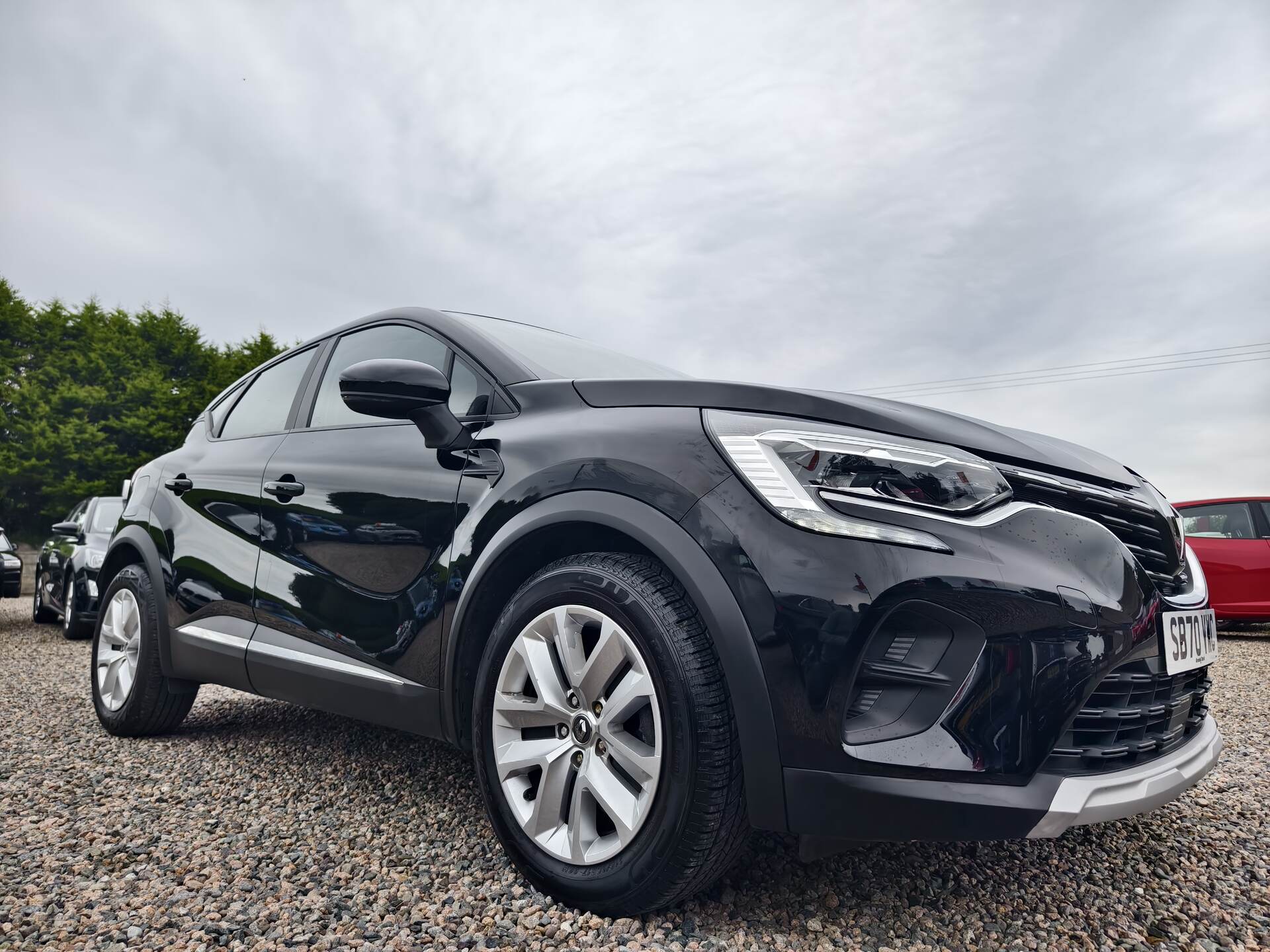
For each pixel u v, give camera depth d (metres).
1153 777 1.66
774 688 1.50
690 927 1.64
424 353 2.45
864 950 1.59
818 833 1.48
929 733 1.50
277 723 3.51
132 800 2.45
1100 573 1.63
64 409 26.02
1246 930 1.74
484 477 2.02
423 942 1.59
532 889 1.81
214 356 28.84
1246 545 7.52
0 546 8.64
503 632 1.87
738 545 1.56
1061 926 1.73
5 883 1.85
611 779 1.68
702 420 1.74
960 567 1.51
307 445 2.65
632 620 1.64
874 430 1.67
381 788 2.56
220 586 2.80
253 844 2.10
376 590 2.22
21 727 3.47
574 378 2.23
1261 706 4.25
